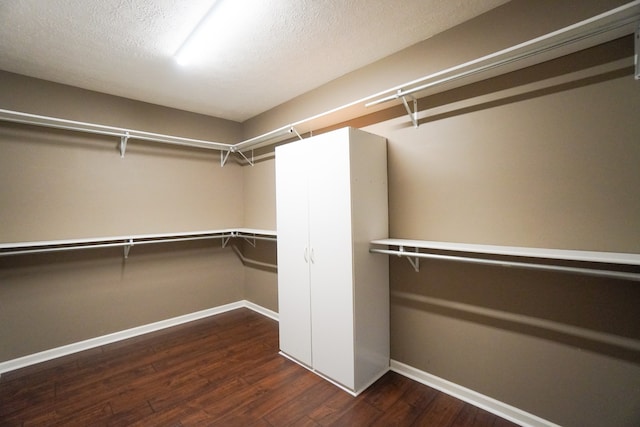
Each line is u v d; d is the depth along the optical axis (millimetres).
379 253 2145
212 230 3305
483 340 1812
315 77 2562
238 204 3787
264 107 3293
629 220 1356
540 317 1611
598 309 1445
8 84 2332
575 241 1494
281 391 1979
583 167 1468
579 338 1495
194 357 2467
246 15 1710
